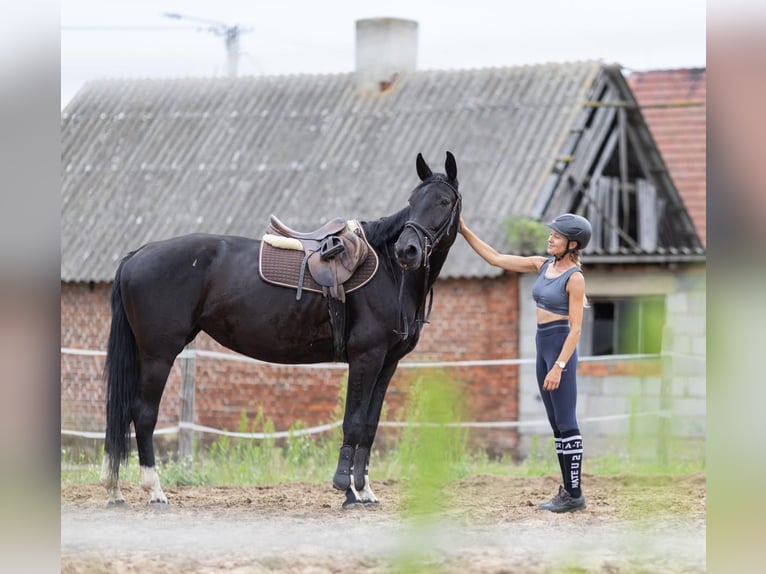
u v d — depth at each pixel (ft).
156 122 91.66
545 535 28.45
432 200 32.86
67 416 77.20
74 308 79.61
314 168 82.12
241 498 36.27
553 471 48.55
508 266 34.81
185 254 34.30
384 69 88.22
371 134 83.66
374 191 78.43
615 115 80.84
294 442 48.70
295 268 34.04
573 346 32.50
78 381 78.59
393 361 35.09
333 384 71.92
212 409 73.82
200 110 91.86
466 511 32.71
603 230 79.05
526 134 78.28
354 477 34.09
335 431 50.47
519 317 69.92
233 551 26.73
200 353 48.57
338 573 24.85
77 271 79.05
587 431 71.26
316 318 33.88
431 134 81.46
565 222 32.73
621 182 81.15
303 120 87.35
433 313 71.26
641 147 81.66
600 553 26.04
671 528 29.04
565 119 78.33
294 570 25.08
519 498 36.17
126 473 42.04
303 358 34.71
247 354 34.99
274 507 34.06
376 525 30.30
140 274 33.96
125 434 33.86
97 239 81.35
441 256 34.30
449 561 25.17
